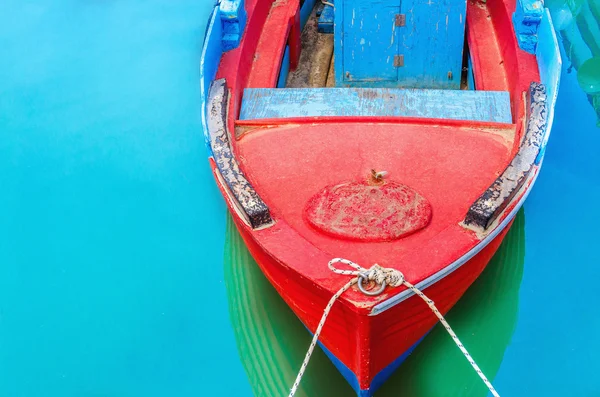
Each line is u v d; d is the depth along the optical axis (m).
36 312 4.71
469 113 4.61
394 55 5.39
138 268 5.01
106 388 4.18
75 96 6.85
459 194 3.93
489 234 3.51
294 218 3.82
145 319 4.61
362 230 3.60
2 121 6.54
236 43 5.15
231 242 5.17
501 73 5.11
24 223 5.46
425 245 3.44
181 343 4.43
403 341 3.63
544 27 4.69
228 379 4.18
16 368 4.32
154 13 8.12
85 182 5.86
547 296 4.57
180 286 4.84
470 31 5.56
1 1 8.38
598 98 6.44
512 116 4.64
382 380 3.82
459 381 4.01
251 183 4.07
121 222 5.44
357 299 3.10
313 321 3.68
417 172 4.11
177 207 5.56
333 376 4.02
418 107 4.67
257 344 4.34
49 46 7.58
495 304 4.45
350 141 4.36
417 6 5.12
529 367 4.13
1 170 5.98
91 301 4.77
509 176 3.76
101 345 4.45
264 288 4.66
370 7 5.15
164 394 4.14
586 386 4.04
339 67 5.52
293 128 4.49
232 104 4.63
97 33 7.82
